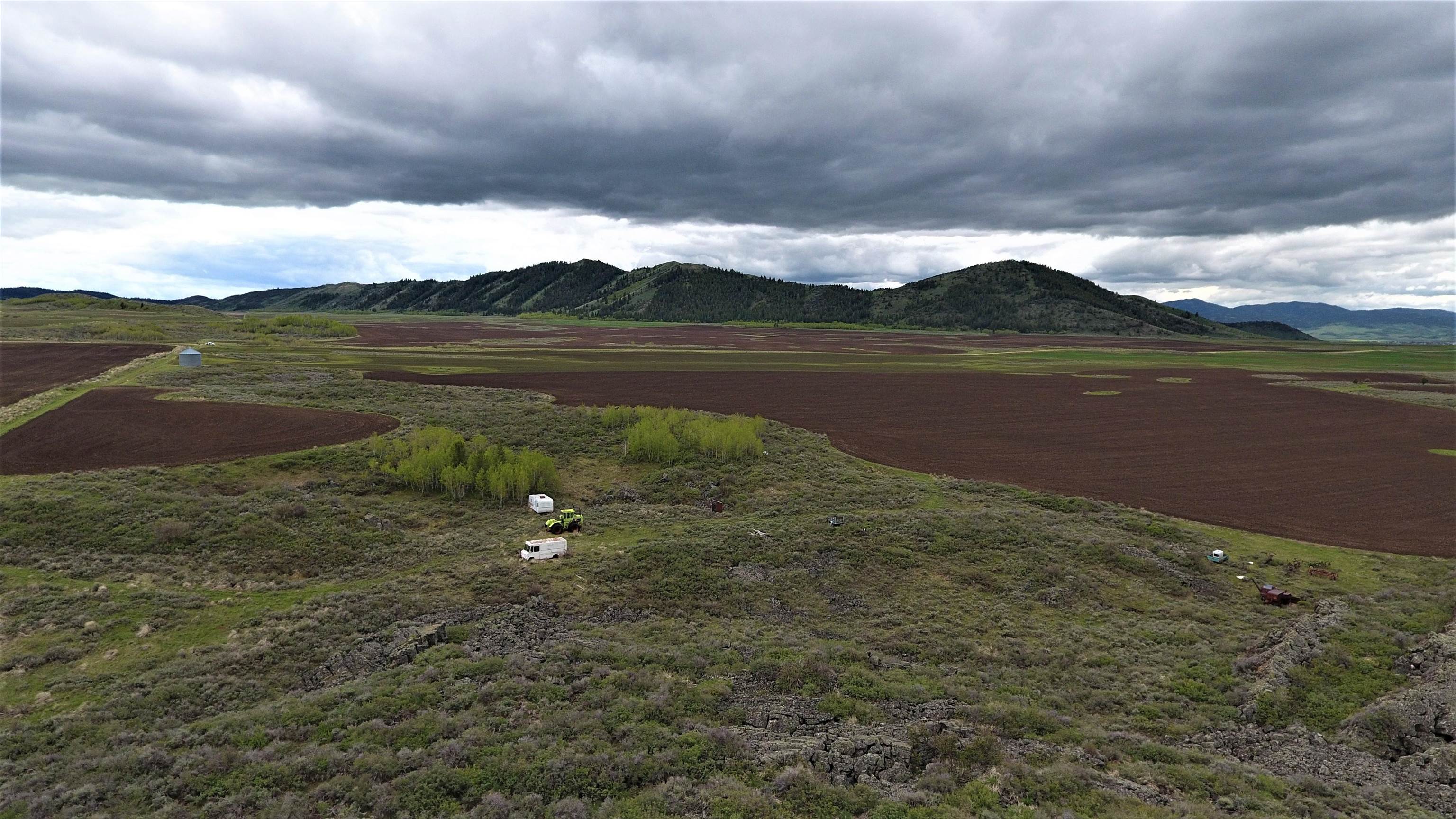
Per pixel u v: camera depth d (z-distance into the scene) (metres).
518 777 21.20
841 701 27.83
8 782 21.72
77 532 43.94
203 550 43.66
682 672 30.61
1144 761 24.17
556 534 50.91
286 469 59.72
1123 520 58.41
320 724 25.30
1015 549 49.62
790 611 41.03
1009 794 21.11
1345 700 30.12
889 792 21.09
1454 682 29.41
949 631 38.25
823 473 70.38
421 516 53.53
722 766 22.19
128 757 22.44
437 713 25.56
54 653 31.56
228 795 20.59
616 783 21.08
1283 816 20.05
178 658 32.16
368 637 34.50
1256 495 68.06
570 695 27.50
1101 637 37.75
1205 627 39.12
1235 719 28.48
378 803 19.88
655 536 50.84
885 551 48.69
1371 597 43.41
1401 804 21.58
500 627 35.66
